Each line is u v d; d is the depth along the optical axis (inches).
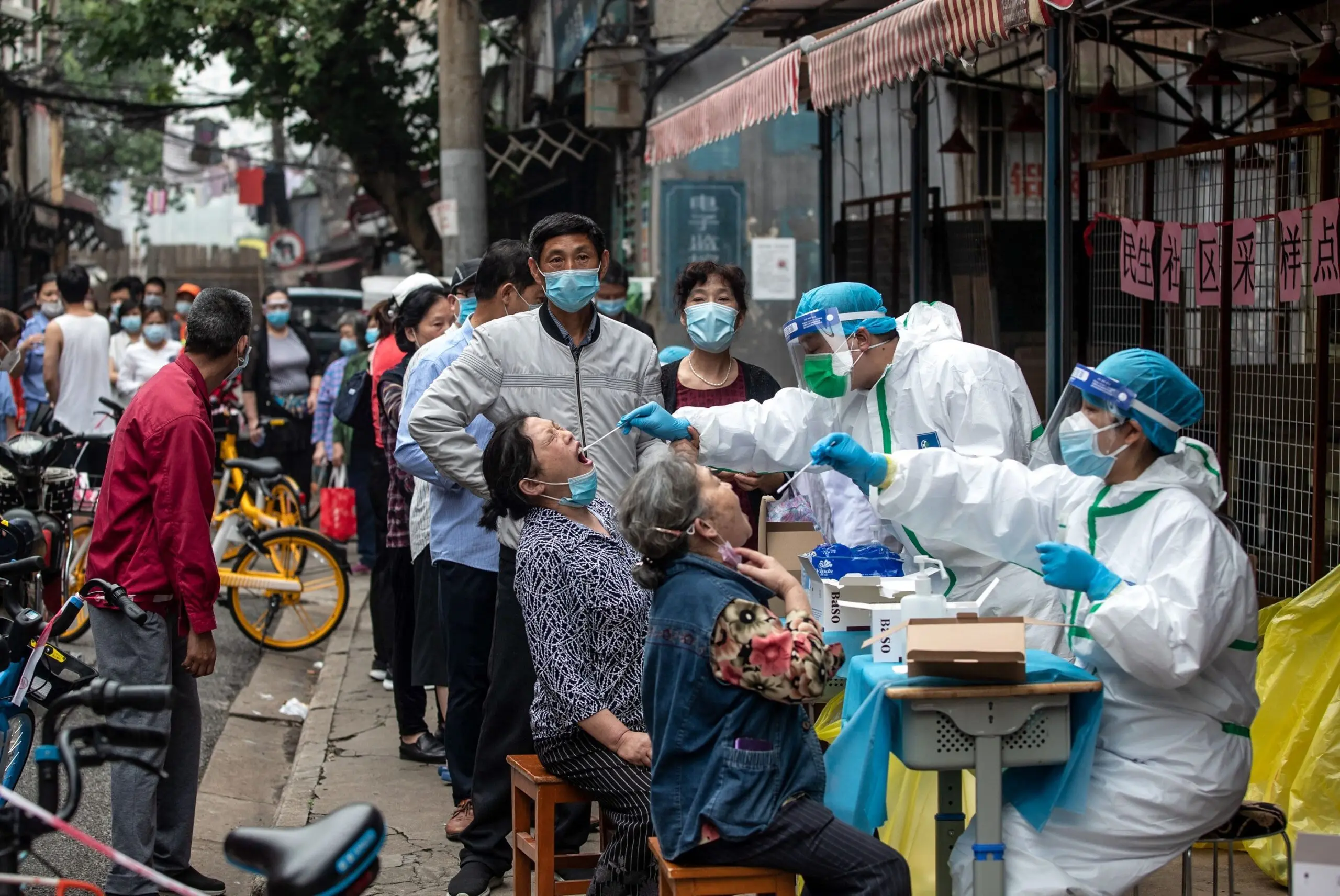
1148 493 134.6
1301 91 277.6
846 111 411.8
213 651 168.2
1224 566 129.9
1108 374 134.3
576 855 169.0
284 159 1053.8
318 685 303.6
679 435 176.2
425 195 612.1
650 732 133.5
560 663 147.4
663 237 442.0
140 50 592.7
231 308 170.7
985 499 146.8
